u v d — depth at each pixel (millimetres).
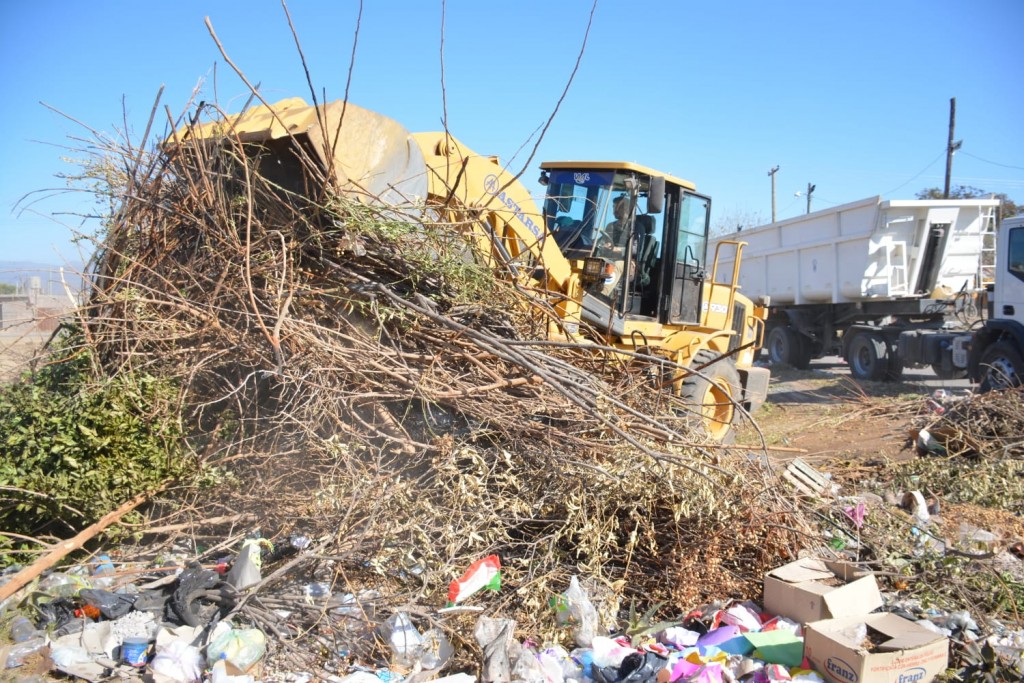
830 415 10516
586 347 5109
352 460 4250
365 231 4473
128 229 4637
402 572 4043
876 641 3713
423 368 4602
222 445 4422
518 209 6164
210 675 3346
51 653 3486
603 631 3949
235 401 4512
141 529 4273
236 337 4238
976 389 11516
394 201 4863
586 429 4668
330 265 4547
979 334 11781
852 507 5195
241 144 4355
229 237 4387
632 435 4820
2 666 3381
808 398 13328
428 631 3719
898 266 15422
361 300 4551
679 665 3488
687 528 4418
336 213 4410
